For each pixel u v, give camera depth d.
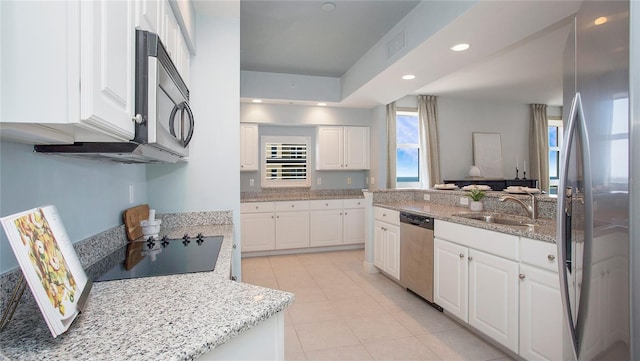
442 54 2.83
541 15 2.09
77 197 1.31
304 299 3.04
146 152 1.17
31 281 0.65
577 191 1.19
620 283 0.89
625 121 0.86
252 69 4.43
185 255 1.49
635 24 0.83
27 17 0.64
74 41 0.66
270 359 0.91
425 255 2.83
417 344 2.23
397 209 3.29
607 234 0.96
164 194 2.27
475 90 5.46
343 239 5.00
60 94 0.65
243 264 4.26
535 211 2.41
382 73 3.40
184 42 2.01
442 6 2.32
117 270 1.25
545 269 1.76
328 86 4.79
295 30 3.22
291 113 5.02
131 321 0.79
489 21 2.17
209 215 2.32
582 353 1.16
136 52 0.99
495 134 6.27
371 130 5.33
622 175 0.88
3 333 0.74
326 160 5.21
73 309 0.76
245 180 5.15
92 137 0.90
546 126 6.52
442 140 5.99
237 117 2.36
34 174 1.03
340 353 2.12
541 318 1.78
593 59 1.03
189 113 1.56
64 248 0.84
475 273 2.25
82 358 0.63
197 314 0.83
